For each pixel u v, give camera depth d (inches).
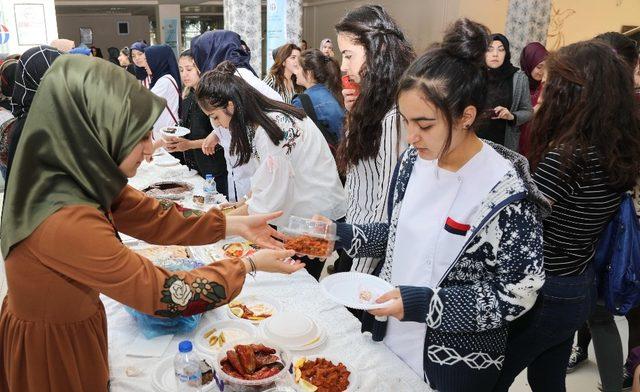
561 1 214.1
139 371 49.5
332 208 86.7
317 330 55.7
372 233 56.2
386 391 47.0
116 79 38.7
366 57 61.2
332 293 49.3
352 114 64.3
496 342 47.5
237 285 44.4
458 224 44.3
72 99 36.6
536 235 42.4
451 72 39.1
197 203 97.3
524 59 164.1
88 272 37.7
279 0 190.9
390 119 59.1
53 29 154.3
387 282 51.8
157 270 40.9
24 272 38.4
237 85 77.8
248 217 57.5
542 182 55.9
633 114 55.3
